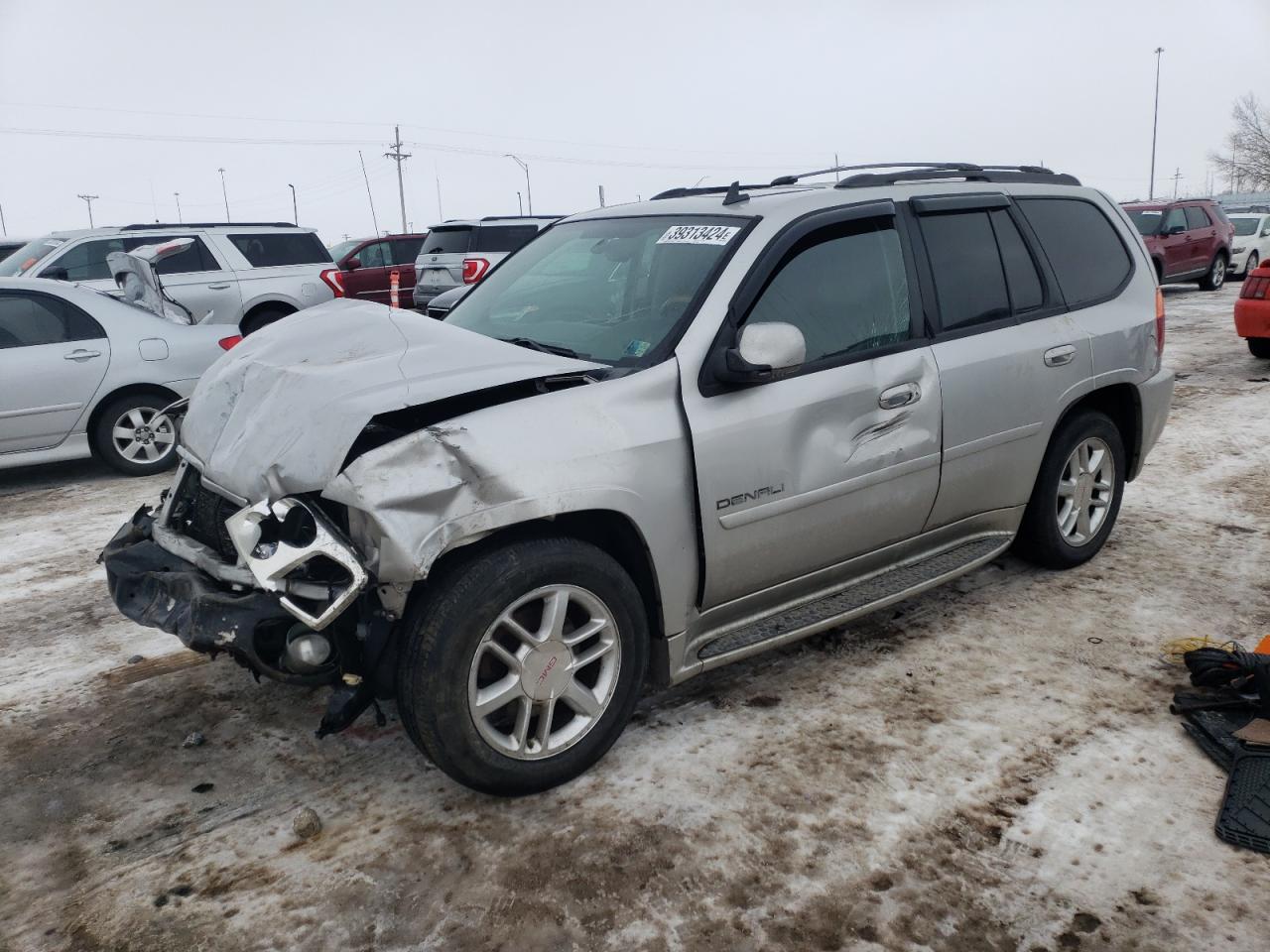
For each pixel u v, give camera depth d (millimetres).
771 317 3430
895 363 3709
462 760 2883
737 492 3273
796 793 3086
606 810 3020
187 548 3174
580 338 3523
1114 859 2756
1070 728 3436
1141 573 4812
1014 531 4480
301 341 3455
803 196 3697
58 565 5438
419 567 2656
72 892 2725
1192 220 19172
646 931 2527
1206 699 3484
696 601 3336
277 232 12328
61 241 11336
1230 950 2426
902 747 3336
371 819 3012
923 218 4020
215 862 2834
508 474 2787
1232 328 13648
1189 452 7203
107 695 3857
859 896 2633
